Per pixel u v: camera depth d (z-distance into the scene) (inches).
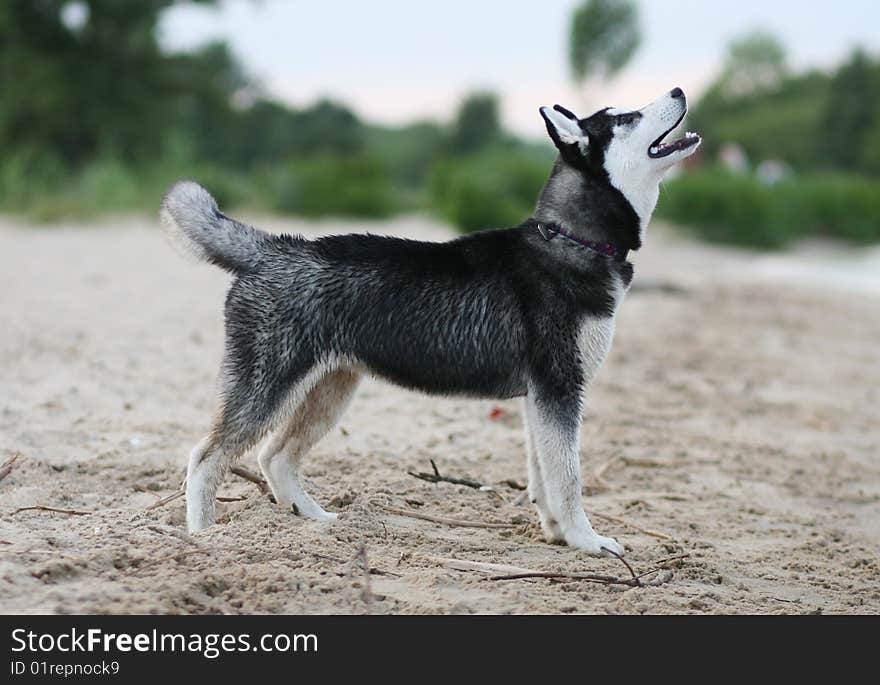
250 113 2347.4
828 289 891.4
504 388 258.7
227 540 229.1
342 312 248.1
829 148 3299.7
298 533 238.5
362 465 315.6
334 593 204.8
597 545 251.3
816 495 332.5
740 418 426.6
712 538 279.4
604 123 263.3
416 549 242.5
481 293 253.3
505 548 250.7
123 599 189.0
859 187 1444.4
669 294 771.4
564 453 251.6
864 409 462.6
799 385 498.6
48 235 989.2
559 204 260.2
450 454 338.6
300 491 263.7
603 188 260.2
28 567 199.5
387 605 202.7
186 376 415.5
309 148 2851.9
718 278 923.4
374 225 1191.6
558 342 251.4
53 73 1651.1
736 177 1406.3
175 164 1357.0
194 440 326.6
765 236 1312.7
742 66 4313.5
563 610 206.8
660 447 370.9
